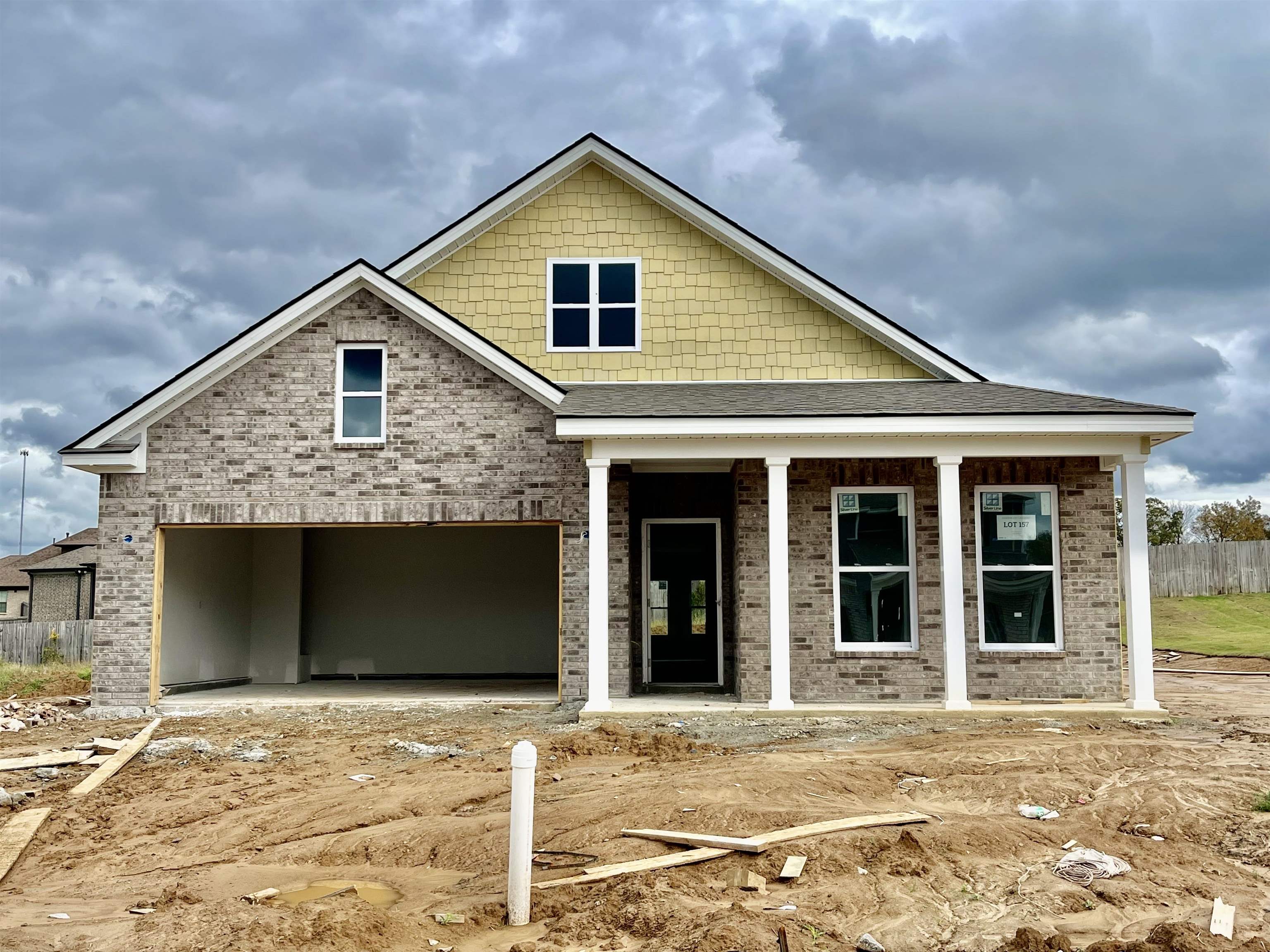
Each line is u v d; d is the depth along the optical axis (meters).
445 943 5.93
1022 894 6.46
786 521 13.73
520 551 21.11
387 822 8.75
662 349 17.05
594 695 13.59
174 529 16.22
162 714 15.03
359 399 15.48
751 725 12.99
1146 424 13.13
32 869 8.04
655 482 16.80
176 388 15.20
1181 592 37.62
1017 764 10.00
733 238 17.03
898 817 7.89
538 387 15.13
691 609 16.94
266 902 6.77
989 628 14.49
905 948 5.66
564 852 7.40
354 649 20.77
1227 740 11.41
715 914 6.00
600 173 17.39
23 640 28.77
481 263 17.30
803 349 17.00
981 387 16.00
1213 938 5.52
